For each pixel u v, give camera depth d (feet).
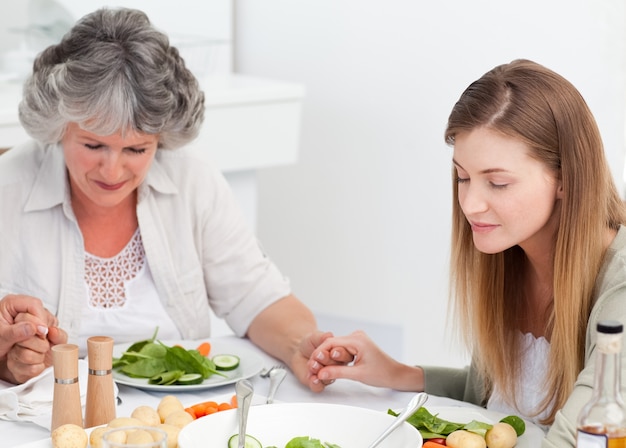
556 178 4.86
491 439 4.60
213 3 13.06
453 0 11.78
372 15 12.26
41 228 6.51
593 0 11.43
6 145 9.62
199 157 7.19
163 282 6.71
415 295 12.62
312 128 13.05
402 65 12.21
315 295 13.43
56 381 4.67
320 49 12.76
